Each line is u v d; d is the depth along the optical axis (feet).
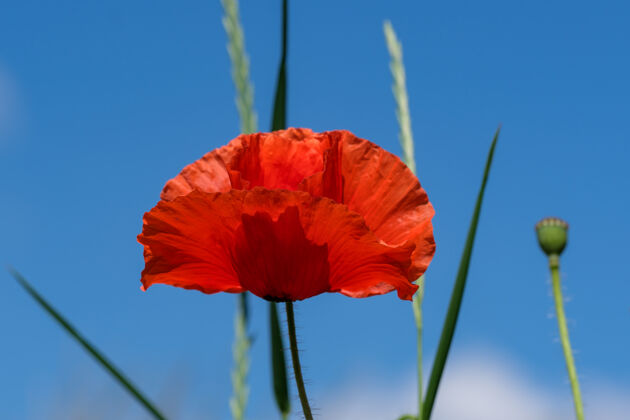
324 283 1.82
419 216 1.85
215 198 1.79
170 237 1.83
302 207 1.79
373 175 1.85
